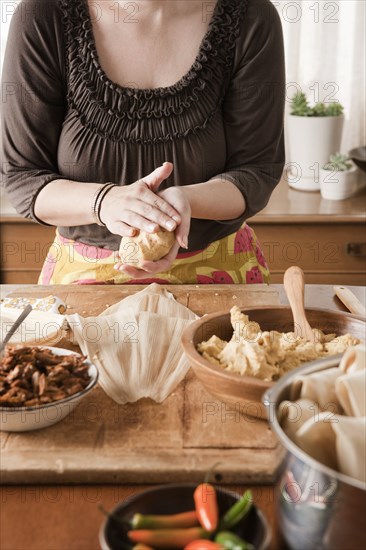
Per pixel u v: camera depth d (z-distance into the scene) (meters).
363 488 0.59
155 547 0.64
